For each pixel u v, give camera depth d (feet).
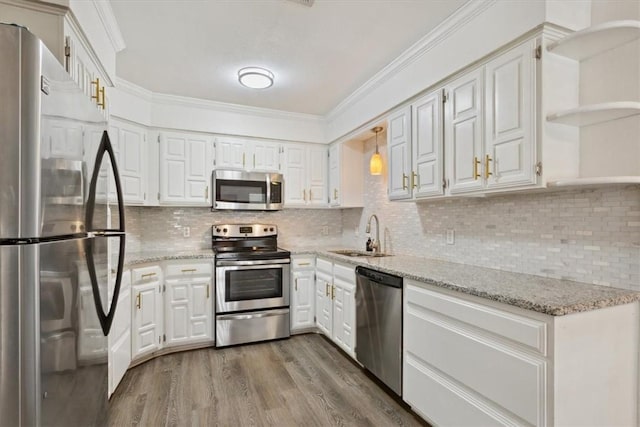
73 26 4.85
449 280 5.71
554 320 4.02
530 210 6.23
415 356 6.40
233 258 10.33
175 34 6.91
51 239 2.92
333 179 12.59
